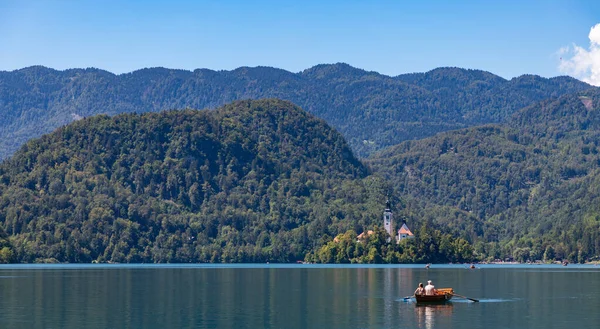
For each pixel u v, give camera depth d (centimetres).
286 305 18050
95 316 15938
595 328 14638
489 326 14875
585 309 17550
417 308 17625
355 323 15175
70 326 14588
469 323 15238
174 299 19375
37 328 14350
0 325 14725
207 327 14538
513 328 14638
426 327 14725
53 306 17688
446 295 19162
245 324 14912
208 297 19988
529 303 18912
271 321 15325
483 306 18162
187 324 14888
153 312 16575
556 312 16938
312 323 15112
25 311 16725
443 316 16200
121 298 19625
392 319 15725
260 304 18238
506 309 17550
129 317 15788
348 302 18838
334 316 16100
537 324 15112
